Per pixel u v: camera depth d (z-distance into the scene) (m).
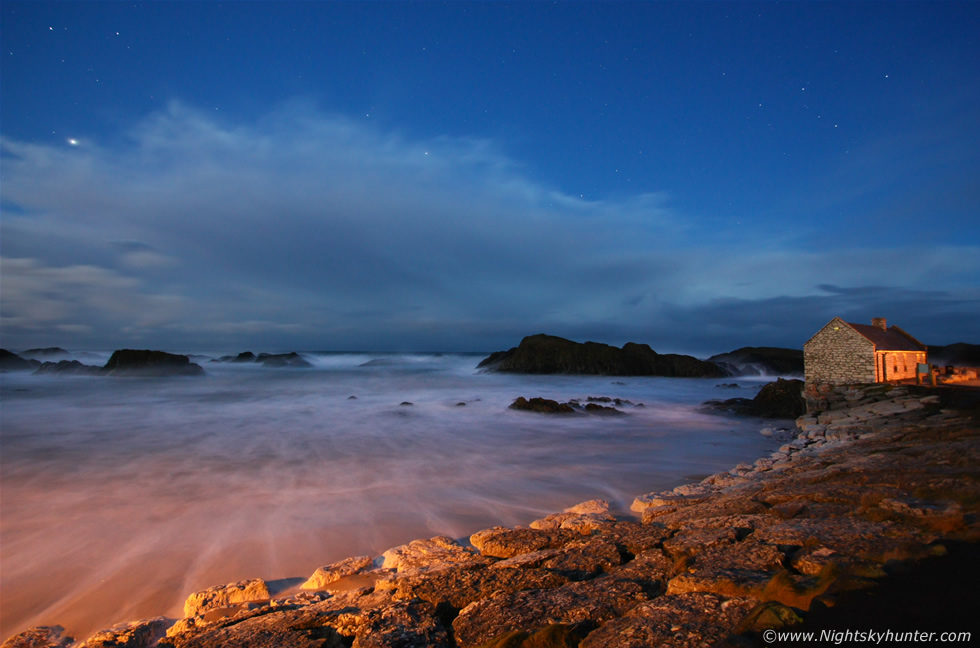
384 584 8.68
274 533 13.62
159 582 10.82
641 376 81.56
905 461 13.97
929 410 25.25
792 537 8.15
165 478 19.55
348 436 29.30
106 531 13.82
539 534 10.75
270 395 51.91
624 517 13.58
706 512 11.21
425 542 11.13
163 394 52.38
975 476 11.11
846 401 30.52
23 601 10.11
